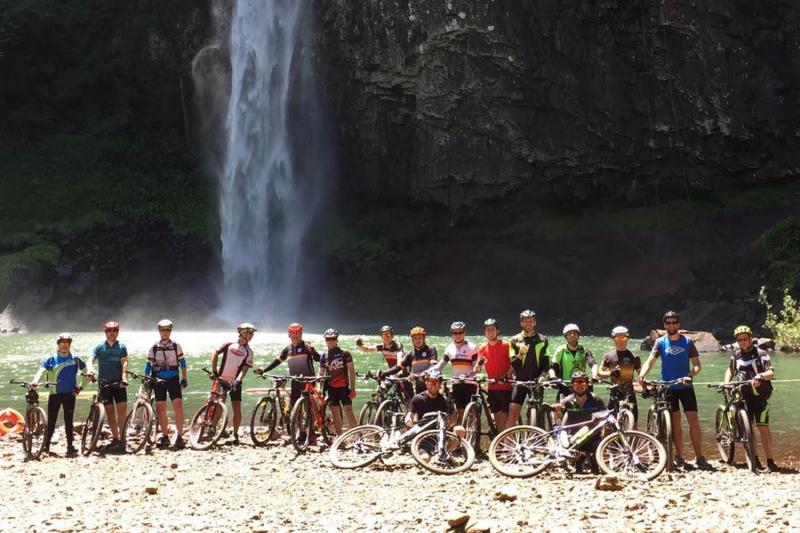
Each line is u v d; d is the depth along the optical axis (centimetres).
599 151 4491
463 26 4462
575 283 4419
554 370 1095
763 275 3347
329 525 760
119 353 1223
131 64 5631
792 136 4144
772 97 4116
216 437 1226
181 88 5556
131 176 5300
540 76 4469
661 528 730
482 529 696
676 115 4291
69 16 5541
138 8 5634
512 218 4794
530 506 830
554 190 4678
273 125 5181
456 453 1074
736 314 3073
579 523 749
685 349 1067
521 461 1008
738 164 4244
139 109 5647
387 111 4869
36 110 5438
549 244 4581
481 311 4497
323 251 5000
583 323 3862
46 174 5159
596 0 4259
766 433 1045
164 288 4750
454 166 4734
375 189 5072
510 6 4422
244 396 1819
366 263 4862
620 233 4419
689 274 4109
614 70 4369
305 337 3438
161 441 1259
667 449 1016
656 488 918
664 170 4403
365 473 1030
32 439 1190
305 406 1204
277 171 5172
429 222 4966
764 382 1041
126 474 1045
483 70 4531
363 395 1753
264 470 1060
